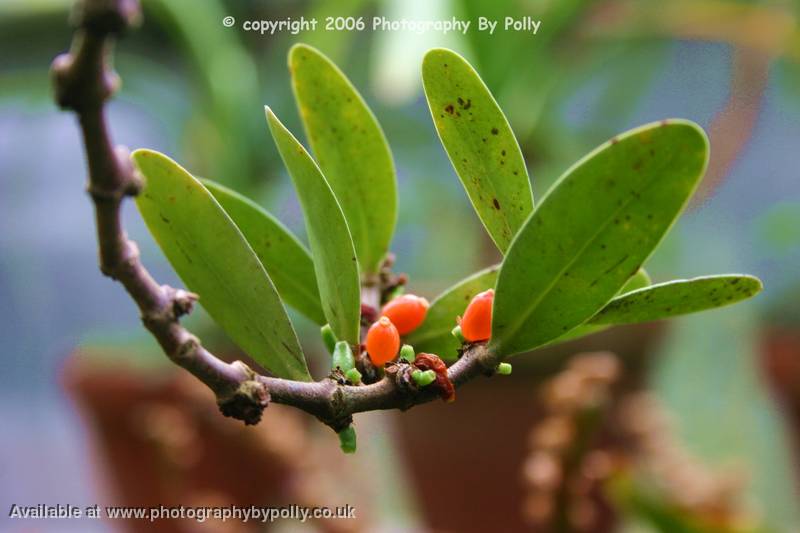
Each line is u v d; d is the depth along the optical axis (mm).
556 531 558
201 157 1009
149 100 1057
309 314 457
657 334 747
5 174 1248
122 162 381
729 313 1106
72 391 842
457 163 430
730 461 787
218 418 723
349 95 449
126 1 370
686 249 1130
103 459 854
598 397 553
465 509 799
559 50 933
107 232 386
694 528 600
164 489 709
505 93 853
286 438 674
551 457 556
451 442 779
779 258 1259
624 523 757
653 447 664
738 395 1060
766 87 1053
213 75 983
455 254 1010
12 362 1273
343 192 455
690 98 1270
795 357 947
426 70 423
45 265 1278
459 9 815
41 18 1005
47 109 1091
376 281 457
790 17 956
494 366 421
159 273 1166
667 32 969
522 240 412
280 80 1035
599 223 407
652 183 402
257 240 451
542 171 877
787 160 1314
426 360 417
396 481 973
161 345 398
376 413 900
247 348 427
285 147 416
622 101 1049
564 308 417
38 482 1228
